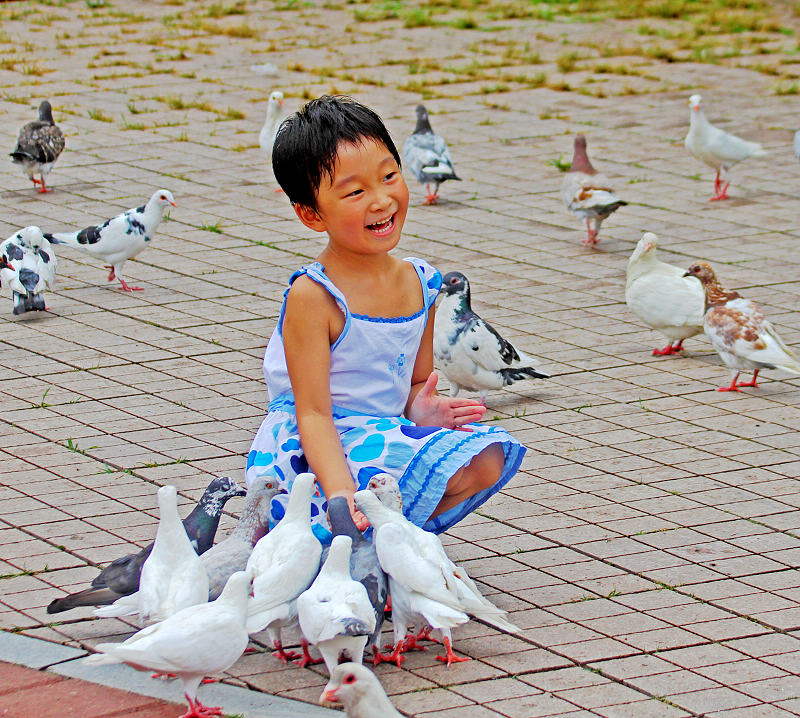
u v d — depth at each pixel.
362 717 3.90
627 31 24.09
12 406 7.53
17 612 5.04
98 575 5.24
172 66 20.45
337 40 23.00
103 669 4.62
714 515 6.06
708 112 17.33
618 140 15.73
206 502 5.14
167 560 4.55
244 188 13.38
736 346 7.82
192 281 10.30
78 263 10.94
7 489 6.30
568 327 9.20
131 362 8.36
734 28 24.16
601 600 5.20
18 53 21.38
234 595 4.29
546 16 25.72
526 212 12.56
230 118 16.81
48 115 13.39
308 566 4.58
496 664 4.68
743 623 5.00
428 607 4.48
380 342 4.94
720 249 11.16
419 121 13.09
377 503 4.60
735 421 7.40
